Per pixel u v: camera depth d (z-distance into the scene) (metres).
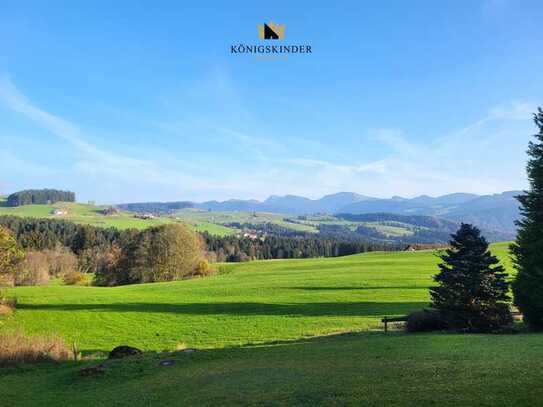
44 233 150.12
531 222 29.27
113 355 27.94
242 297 64.25
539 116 29.73
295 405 14.73
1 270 59.16
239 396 16.62
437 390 13.96
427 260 105.44
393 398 13.80
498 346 20.06
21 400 20.94
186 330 44.53
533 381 13.72
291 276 88.25
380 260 112.75
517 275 29.30
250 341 37.06
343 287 67.75
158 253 105.12
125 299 67.44
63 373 25.16
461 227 31.28
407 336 28.06
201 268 110.94
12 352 28.14
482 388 13.61
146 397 18.78
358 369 18.20
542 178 28.88
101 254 131.38
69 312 58.22
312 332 38.22
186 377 21.19
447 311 30.56
